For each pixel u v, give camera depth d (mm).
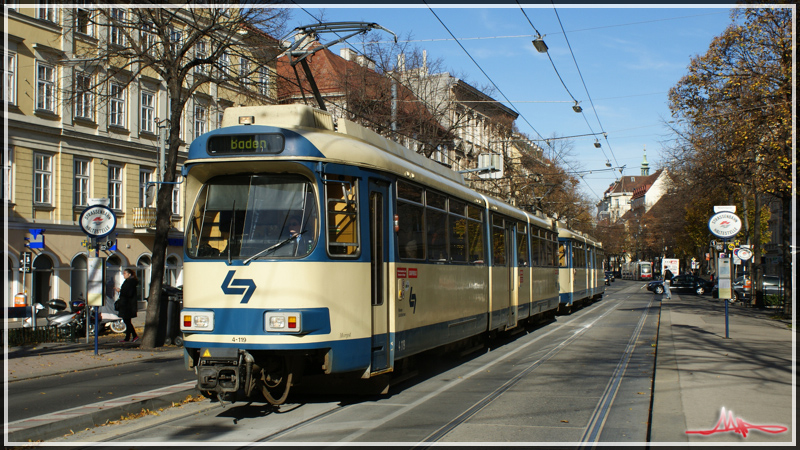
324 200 8289
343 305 8391
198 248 8336
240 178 8461
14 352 15586
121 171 30844
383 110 30672
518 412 8500
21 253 25844
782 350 14320
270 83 20484
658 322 22516
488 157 32500
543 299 21453
